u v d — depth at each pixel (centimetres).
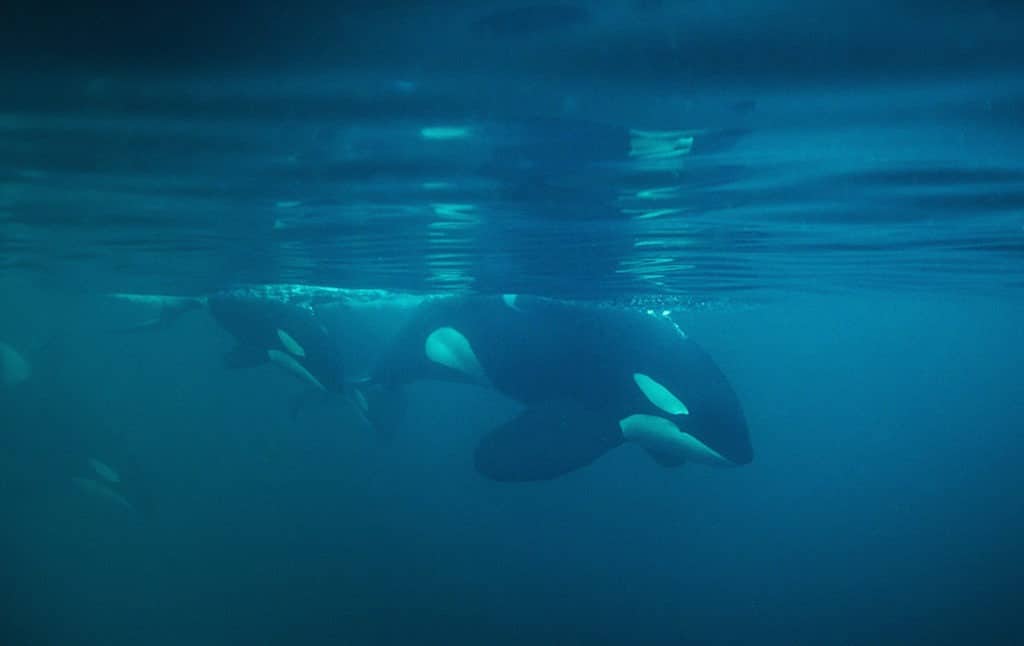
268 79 525
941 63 480
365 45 463
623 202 934
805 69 491
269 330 1393
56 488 1984
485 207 973
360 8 412
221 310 1464
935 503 3847
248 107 586
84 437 1964
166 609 2248
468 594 2312
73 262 1711
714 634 2120
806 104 563
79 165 795
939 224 1101
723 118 598
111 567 2545
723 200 921
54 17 433
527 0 399
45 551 2709
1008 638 2138
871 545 2989
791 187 850
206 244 1331
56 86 545
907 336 5559
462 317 1305
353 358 1703
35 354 1991
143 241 1337
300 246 1313
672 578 2506
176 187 895
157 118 620
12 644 2072
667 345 1137
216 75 518
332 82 530
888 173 785
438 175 807
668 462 1207
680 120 605
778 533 3081
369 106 579
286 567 2520
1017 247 1359
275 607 2234
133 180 859
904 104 563
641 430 1143
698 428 1085
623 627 2138
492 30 441
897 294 2619
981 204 951
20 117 621
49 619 2205
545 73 503
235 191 909
